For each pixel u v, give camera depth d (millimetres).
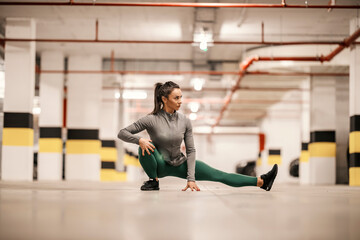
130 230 1329
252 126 30688
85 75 14602
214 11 9875
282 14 10227
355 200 2809
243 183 3816
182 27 11453
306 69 13039
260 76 14047
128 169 22625
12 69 10852
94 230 1328
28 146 10758
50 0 9547
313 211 1968
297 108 21438
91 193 3486
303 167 15594
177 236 1215
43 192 3658
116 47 13633
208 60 15188
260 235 1240
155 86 3799
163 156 3807
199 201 2543
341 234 1270
